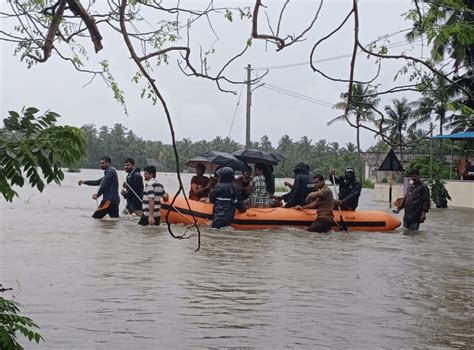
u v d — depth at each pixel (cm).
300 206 1576
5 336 332
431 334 648
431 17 411
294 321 680
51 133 315
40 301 728
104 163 1658
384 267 1032
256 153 1677
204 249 1157
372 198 3881
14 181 310
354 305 759
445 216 2308
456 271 1012
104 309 702
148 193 1493
